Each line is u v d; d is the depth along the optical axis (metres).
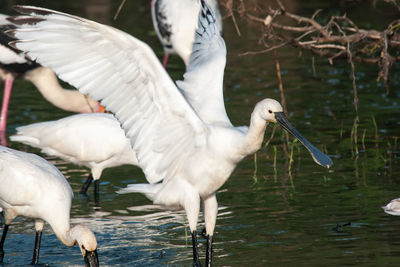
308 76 21.61
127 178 14.30
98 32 9.20
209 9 11.66
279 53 24.91
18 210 10.67
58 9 30.89
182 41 18.62
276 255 9.98
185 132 9.99
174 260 10.20
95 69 9.43
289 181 13.42
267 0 30.36
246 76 21.77
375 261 9.56
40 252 10.82
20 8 9.19
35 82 18.19
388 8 29.50
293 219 11.41
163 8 18.97
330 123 16.98
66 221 10.53
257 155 15.34
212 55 11.26
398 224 10.98
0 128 17.31
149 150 10.19
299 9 29.59
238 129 10.23
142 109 9.84
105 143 13.41
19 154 11.02
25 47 9.24
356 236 10.55
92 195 13.30
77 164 14.01
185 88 10.93
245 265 9.69
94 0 33.59
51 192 10.55
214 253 10.23
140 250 10.56
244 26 28.58
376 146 15.36
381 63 14.03
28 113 18.69
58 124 13.85
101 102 9.58
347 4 30.06
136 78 9.53
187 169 10.16
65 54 9.32
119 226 11.57
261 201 12.35
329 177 13.55
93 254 9.75
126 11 31.28
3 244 10.84
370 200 12.14
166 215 12.18
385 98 19.03
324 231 10.82
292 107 18.28
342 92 19.70
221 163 9.98
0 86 21.98
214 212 10.41
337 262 9.59
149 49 9.26
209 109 10.58
